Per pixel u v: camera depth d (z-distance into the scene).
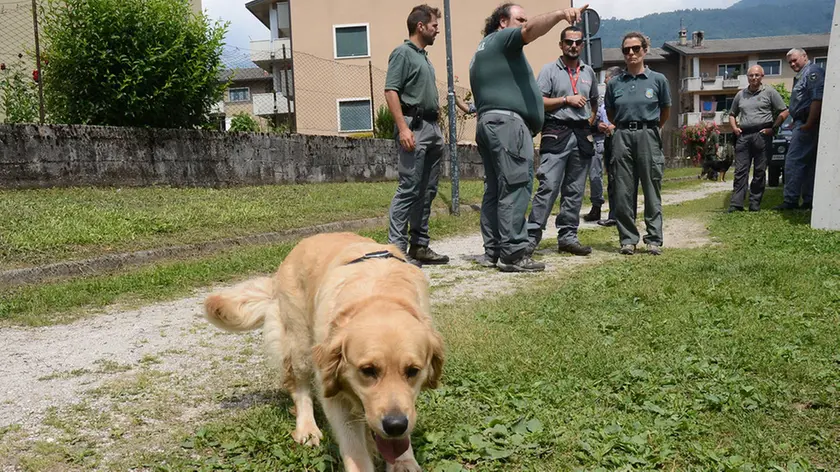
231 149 7.43
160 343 2.82
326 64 17.17
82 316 3.27
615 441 1.71
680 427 1.79
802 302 3.00
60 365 2.54
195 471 1.67
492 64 4.02
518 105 4.03
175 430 1.95
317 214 6.16
